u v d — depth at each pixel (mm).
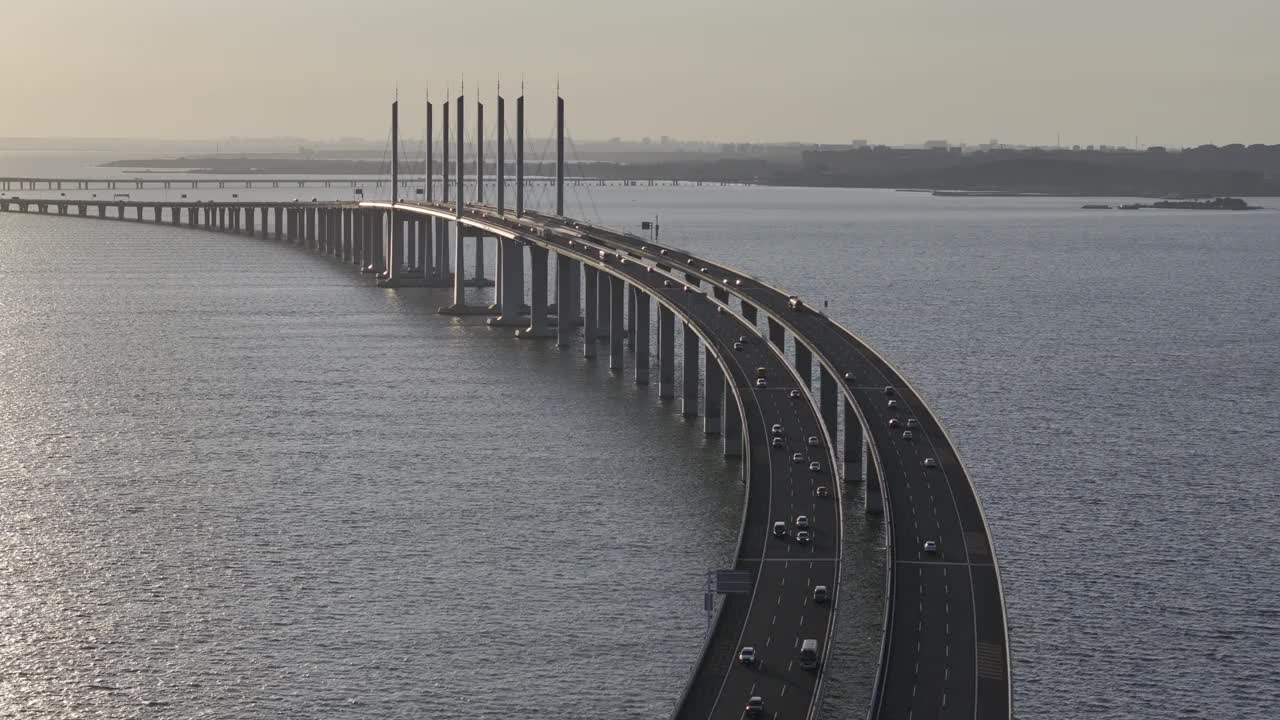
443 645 174750
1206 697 163000
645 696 161250
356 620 182500
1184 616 185500
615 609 185125
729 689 149375
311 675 167125
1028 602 189750
